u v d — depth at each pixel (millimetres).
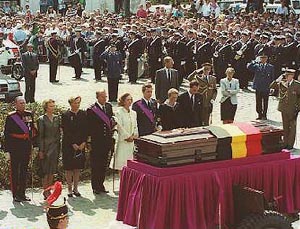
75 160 15664
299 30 38469
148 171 11141
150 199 10969
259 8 48906
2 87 26516
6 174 16938
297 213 12398
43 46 42250
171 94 17375
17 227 13727
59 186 9023
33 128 15586
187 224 10953
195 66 33000
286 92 20688
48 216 8867
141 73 34969
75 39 38250
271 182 11984
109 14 51125
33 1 63031
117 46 35375
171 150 11000
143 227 11031
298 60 32219
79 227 13727
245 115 26359
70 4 62094
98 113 15930
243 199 11312
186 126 17703
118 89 31266
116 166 16109
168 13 50062
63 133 15773
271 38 33875
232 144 11609
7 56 34812
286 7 47094
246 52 32000
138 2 61375
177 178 10914
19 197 15578
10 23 44688
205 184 11195
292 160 12242
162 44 33188
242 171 11625
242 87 32344
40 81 34719
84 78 35719
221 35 33312
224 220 11352
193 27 38906
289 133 20859
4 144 15516
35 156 16906
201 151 11281
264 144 11984
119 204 11719
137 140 11578
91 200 15664
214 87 21422
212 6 49469
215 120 24922
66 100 28969
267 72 25281
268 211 11297
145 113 16672
